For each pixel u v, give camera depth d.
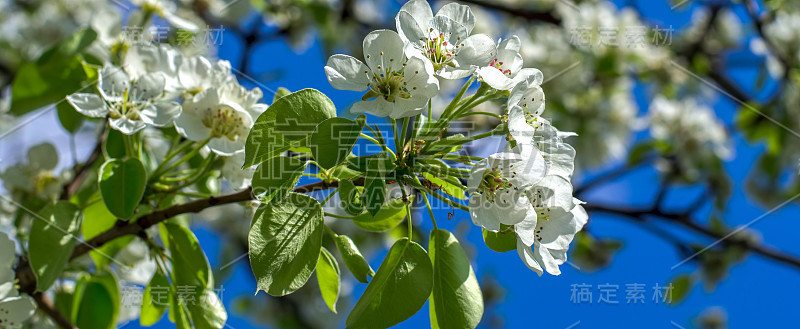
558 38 0.93
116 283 0.51
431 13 0.42
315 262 0.40
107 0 0.84
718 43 1.00
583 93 0.92
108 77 0.46
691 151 0.89
